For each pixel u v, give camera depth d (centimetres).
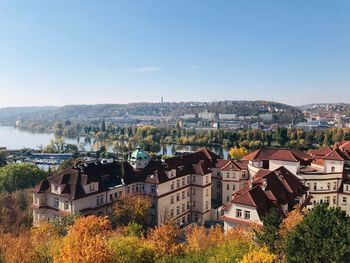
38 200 8838
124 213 8394
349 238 3722
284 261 4400
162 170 9781
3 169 14212
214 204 11488
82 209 8412
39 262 4931
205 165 11350
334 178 9369
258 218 6788
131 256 4769
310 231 4047
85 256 3909
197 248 5562
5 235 6650
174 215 10031
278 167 9444
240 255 4491
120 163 10112
